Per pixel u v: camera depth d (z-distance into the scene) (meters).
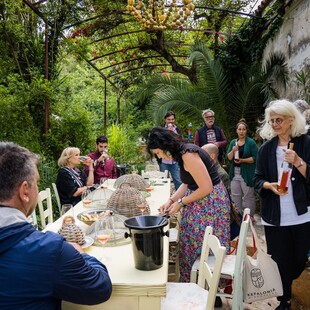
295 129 2.72
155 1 6.32
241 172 5.06
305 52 5.59
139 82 12.70
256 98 7.28
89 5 7.02
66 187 3.99
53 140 6.07
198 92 7.44
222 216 2.69
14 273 1.22
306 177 2.60
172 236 3.41
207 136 6.07
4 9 5.82
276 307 2.99
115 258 1.96
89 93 17.81
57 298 1.31
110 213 2.49
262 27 7.73
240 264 2.18
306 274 3.67
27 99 5.62
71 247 1.32
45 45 6.06
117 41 10.26
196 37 10.59
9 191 1.29
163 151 2.64
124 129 11.48
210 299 1.93
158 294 1.64
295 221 2.71
